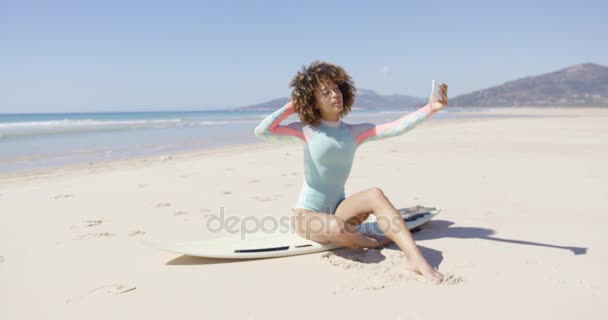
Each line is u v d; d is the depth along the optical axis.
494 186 5.95
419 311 2.34
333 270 2.97
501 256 3.17
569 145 11.40
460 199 5.18
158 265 3.19
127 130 21.52
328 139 3.32
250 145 13.34
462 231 3.83
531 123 24.06
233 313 2.39
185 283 2.83
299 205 3.55
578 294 2.51
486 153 9.80
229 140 15.34
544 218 4.25
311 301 2.51
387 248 3.37
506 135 15.03
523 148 10.75
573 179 6.37
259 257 3.24
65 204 5.31
